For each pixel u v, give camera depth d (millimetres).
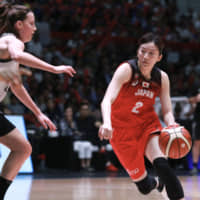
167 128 7246
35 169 19875
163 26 42125
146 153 7629
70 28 37250
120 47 37375
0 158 16875
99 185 13680
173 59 40750
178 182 6996
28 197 10109
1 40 6234
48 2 38281
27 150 6688
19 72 3922
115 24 39094
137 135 7867
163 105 8031
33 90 25719
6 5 6719
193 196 10297
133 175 8188
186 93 31562
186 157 21594
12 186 13117
